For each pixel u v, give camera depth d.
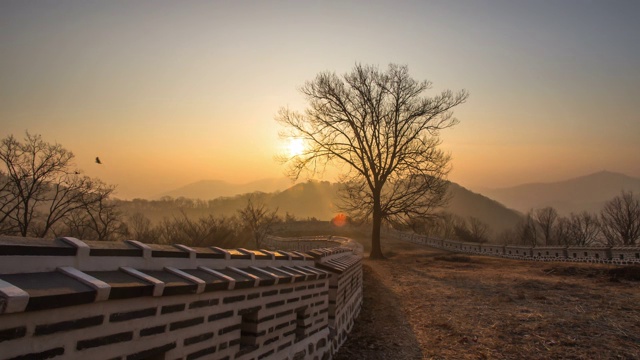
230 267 5.26
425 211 38.25
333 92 38.88
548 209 72.00
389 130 38.62
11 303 2.28
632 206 59.41
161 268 4.11
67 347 2.74
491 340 9.61
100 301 2.96
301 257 7.96
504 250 43.00
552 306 12.98
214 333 4.36
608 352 8.38
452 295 15.93
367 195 39.50
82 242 3.32
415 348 9.40
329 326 8.60
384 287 18.44
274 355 5.82
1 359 2.34
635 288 16.19
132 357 3.29
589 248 31.89
